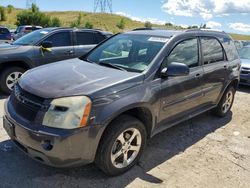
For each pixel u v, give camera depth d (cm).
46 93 319
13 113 341
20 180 343
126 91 348
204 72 492
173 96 421
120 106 334
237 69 609
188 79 449
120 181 355
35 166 373
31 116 319
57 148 303
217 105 589
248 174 398
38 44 735
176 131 521
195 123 570
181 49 449
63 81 346
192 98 472
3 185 331
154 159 415
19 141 333
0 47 695
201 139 498
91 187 340
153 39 447
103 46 490
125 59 429
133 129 362
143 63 403
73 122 306
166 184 358
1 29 1925
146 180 362
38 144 309
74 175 360
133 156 378
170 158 422
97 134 319
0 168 363
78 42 813
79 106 309
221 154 449
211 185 365
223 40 578
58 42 775
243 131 551
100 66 415
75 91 321
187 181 368
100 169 361
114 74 374
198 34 501
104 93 328
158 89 389
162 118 416
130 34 491
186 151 448
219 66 540
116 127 339
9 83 693
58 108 308
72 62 443
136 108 367
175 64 390
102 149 335
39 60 729
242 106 722
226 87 580
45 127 307
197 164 412
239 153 457
